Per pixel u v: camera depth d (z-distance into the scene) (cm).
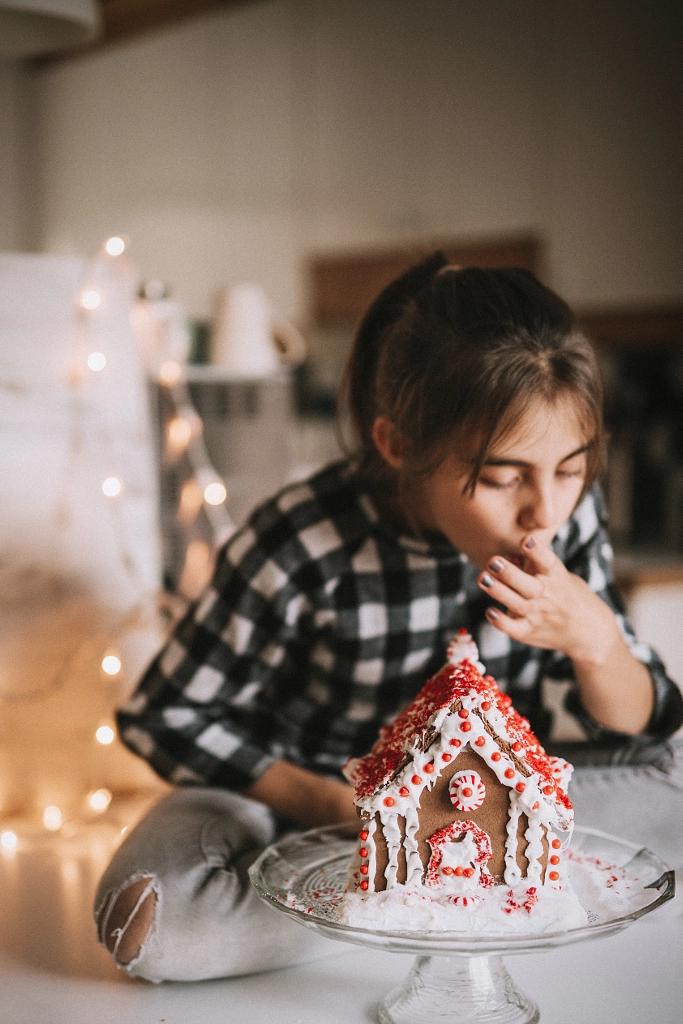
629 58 271
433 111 317
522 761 85
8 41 172
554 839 84
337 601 113
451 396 92
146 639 166
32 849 143
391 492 111
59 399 157
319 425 357
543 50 290
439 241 321
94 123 414
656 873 91
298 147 351
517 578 93
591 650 100
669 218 268
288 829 116
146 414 167
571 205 290
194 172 381
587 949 103
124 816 158
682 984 95
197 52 374
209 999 95
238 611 112
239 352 197
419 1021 85
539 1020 88
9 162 433
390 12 323
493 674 119
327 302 351
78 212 427
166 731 112
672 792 114
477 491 94
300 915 80
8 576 155
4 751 158
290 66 349
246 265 371
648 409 304
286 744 122
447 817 84
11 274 153
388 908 81
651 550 271
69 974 101
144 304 188
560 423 90
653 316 276
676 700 112
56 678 159
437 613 115
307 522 113
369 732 121
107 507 161
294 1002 94
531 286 101
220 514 185
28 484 155
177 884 95
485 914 81
